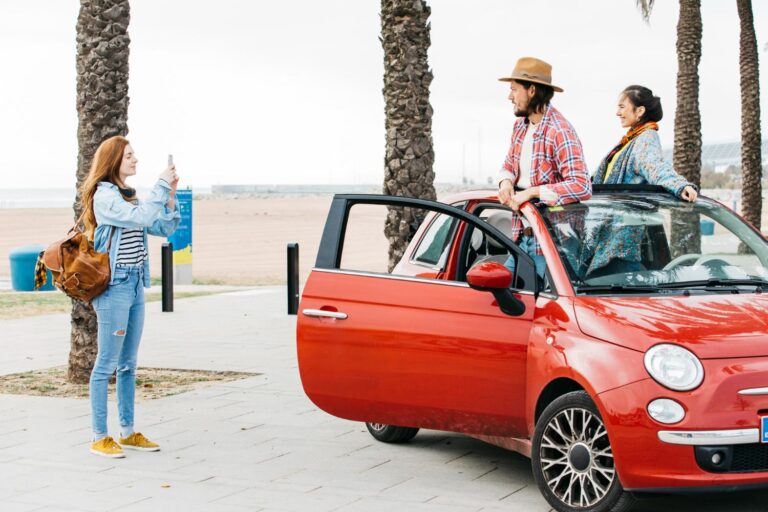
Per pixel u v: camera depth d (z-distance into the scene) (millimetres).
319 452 6730
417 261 6824
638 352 4852
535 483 5914
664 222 5910
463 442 7016
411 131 10758
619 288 5414
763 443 4742
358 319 6039
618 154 6820
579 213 5852
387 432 6930
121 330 6617
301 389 9047
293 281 15281
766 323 5016
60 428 7516
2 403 8531
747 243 5969
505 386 5484
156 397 8719
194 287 21188
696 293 5426
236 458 6586
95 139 9242
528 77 6109
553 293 5422
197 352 11500
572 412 5156
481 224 5816
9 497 5707
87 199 6512
